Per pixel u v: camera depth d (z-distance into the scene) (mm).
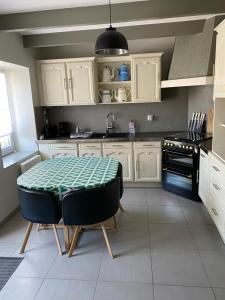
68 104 4387
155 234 2871
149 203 3684
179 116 4602
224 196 2469
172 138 3807
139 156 4176
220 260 2398
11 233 3037
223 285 2092
